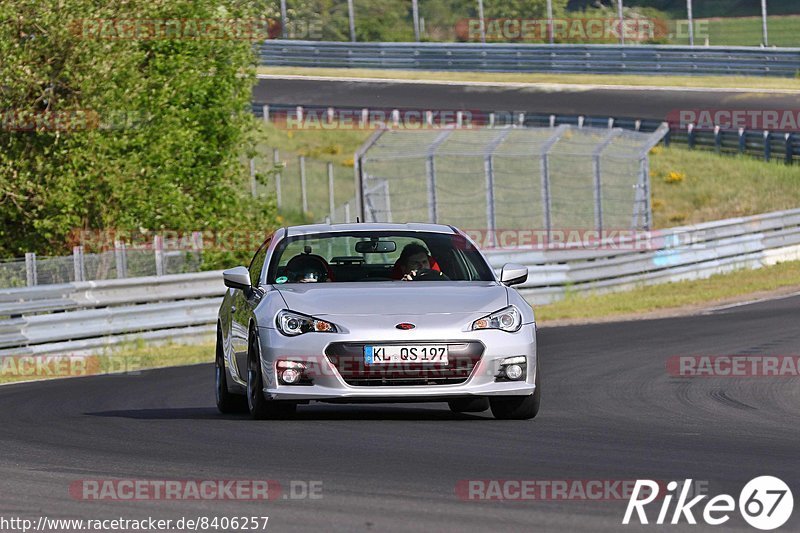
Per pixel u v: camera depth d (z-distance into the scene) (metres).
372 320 31.28
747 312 73.69
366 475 24.22
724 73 184.75
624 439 29.55
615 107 166.88
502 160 146.12
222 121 97.25
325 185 151.12
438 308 31.89
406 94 179.38
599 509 20.78
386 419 33.75
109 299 65.56
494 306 32.19
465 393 31.06
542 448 27.86
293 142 169.50
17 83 78.94
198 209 92.38
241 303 35.53
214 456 27.02
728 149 160.12
